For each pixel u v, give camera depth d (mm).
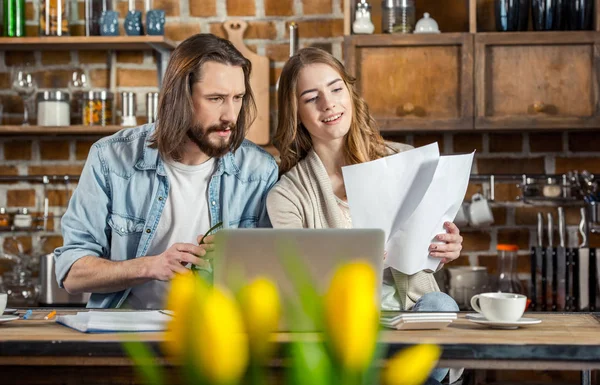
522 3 2812
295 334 464
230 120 1955
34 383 1247
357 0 2961
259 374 456
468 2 2865
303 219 2010
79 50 3125
